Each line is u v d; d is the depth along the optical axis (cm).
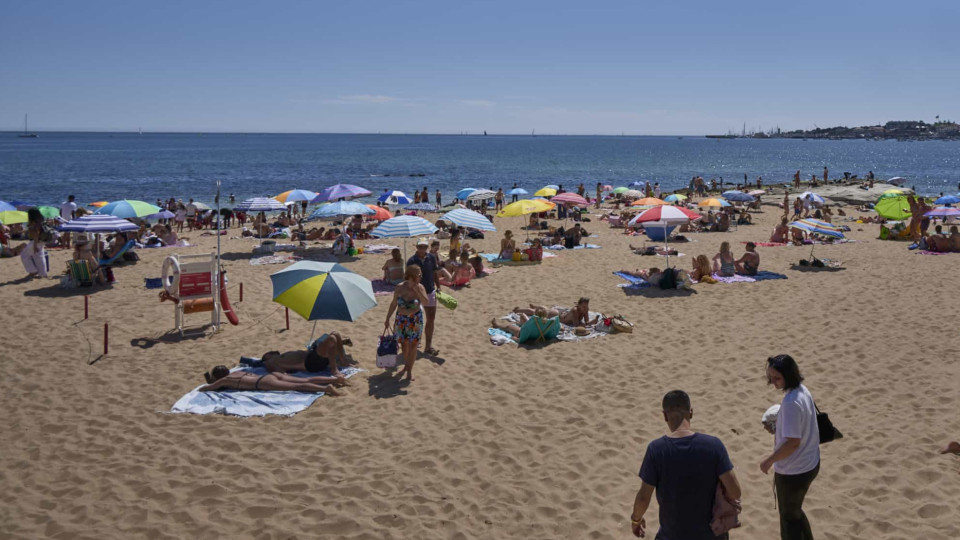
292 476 601
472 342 1019
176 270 1030
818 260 1606
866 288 1348
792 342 995
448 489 582
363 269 1664
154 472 605
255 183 6125
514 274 1575
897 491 565
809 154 16362
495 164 10419
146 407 755
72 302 1245
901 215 2136
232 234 2441
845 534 505
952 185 6134
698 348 977
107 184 5891
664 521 347
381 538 504
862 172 8781
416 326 841
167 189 5450
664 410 374
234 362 911
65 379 838
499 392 812
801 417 402
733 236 2333
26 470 608
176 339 1012
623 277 1529
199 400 770
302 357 866
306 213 3194
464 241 2228
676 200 3114
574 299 1309
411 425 717
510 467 623
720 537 341
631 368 894
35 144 19838
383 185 6212
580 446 663
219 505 549
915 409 738
